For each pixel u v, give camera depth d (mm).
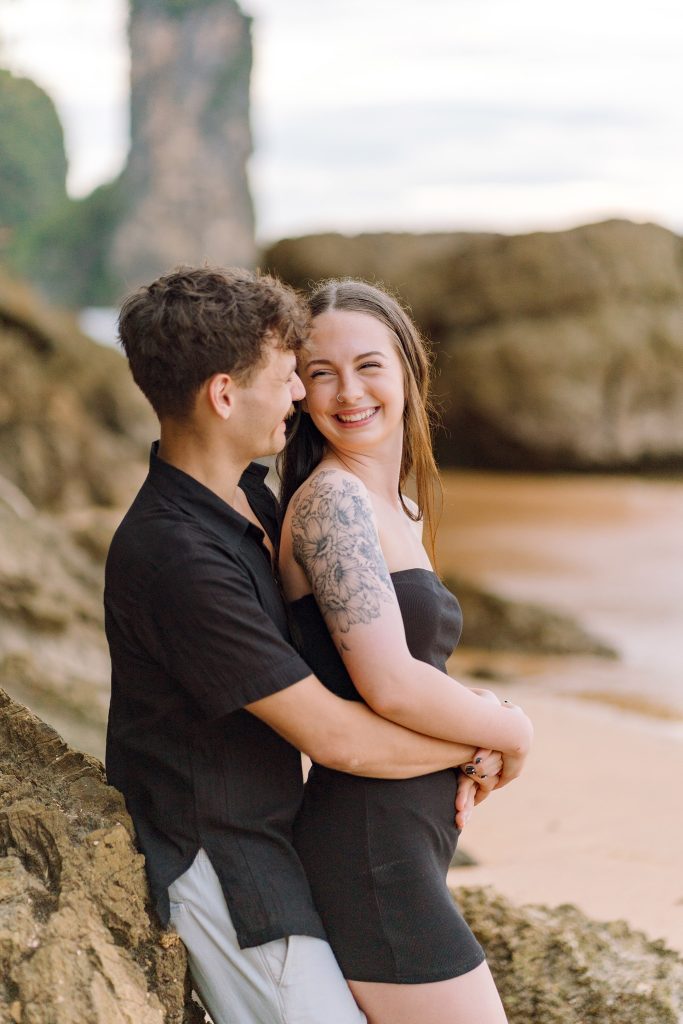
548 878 4566
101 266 92750
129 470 12633
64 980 2121
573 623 10133
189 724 2275
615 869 4699
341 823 2396
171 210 94062
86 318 61625
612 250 22219
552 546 15047
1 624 5777
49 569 6348
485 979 2420
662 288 22391
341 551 2361
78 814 2355
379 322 2672
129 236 92562
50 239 91875
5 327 12500
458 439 22062
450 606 2590
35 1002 2086
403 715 2314
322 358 2629
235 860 2268
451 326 22125
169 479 2295
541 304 21969
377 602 2328
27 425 12086
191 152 94500
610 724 7387
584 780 6105
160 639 2211
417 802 2408
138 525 2258
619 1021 2988
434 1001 2363
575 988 3059
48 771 2482
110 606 2279
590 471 21844
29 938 2166
